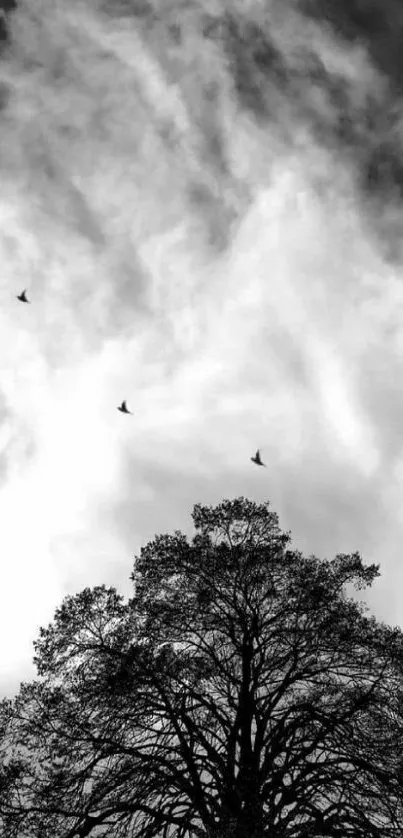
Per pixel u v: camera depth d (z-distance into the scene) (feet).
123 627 51.93
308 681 50.96
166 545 56.03
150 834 42.83
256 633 51.08
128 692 46.65
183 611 52.65
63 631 50.37
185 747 46.03
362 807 43.47
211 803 43.47
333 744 45.62
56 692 47.85
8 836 42.88
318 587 51.01
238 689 49.90
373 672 48.91
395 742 45.47
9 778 43.32
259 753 46.85
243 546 55.93
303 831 42.42
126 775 43.96
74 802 44.47
